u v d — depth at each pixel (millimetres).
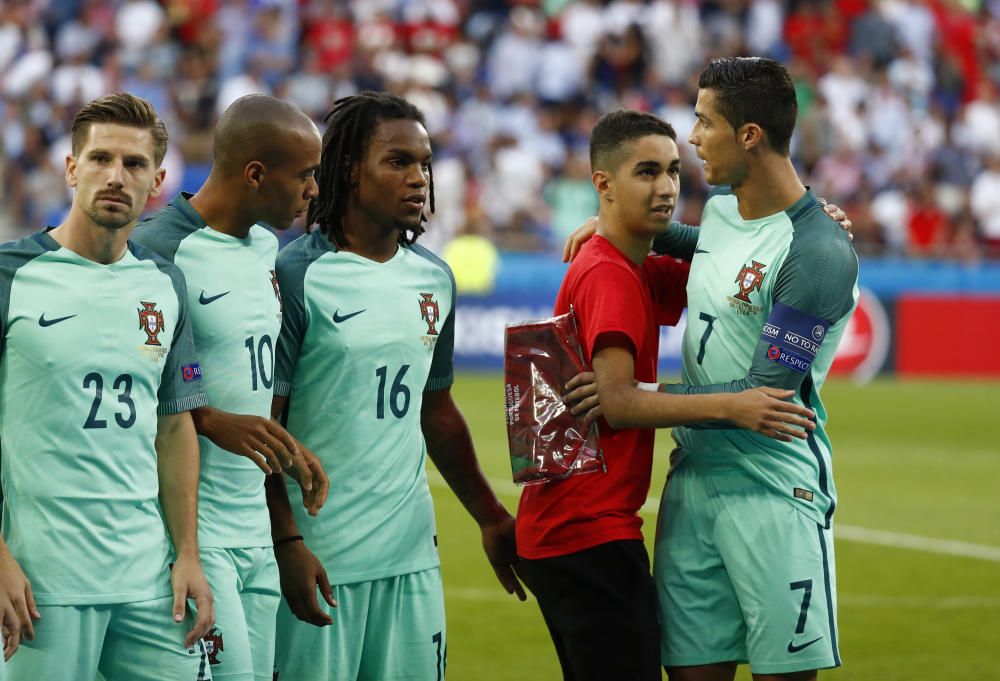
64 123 71625
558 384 14609
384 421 14711
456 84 76188
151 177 12773
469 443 16062
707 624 14797
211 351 13883
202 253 13953
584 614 14328
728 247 14625
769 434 13688
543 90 78062
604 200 14898
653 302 15578
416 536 14992
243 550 13938
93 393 12648
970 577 28109
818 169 76562
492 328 65625
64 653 12531
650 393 14047
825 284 13961
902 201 76188
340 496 14570
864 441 48406
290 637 14664
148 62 73562
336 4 78125
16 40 74688
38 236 12836
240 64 74750
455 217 68062
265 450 13523
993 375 68562
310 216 14859
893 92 82250
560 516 14453
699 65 80750
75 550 12586
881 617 24828
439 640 15195
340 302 14508
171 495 13312
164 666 12961
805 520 14445
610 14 81062
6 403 12625
